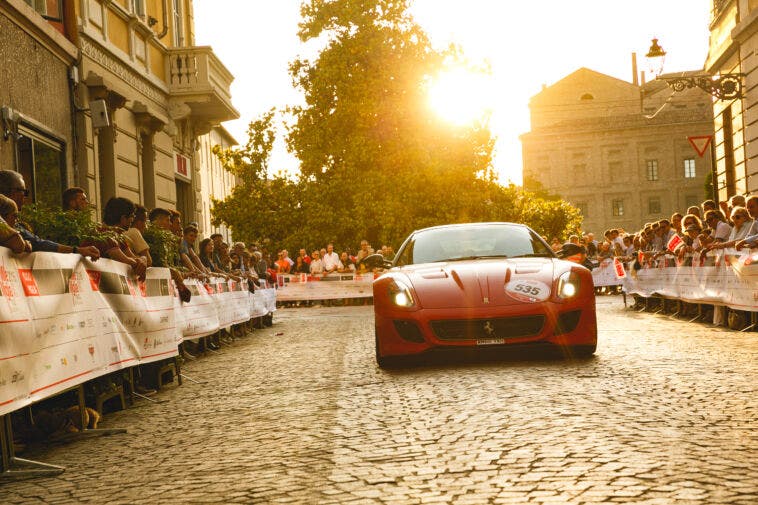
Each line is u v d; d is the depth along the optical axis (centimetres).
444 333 852
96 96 1628
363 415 624
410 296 868
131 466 518
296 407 686
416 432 547
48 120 1435
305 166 3372
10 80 1282
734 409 568
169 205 2136
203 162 5569
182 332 1067
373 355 1041
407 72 3250
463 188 3331
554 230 5862
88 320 658
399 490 410
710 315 1366
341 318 1973
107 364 697
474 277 884
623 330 1238
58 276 600
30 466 529
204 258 1486
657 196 9081
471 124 3372
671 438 488
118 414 740
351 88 3256
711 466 423
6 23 1270
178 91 2138
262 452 522
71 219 709
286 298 2812
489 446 492
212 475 471
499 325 845
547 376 755
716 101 2648
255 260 1980
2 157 1241
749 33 2250
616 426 526
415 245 1027
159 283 883
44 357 562
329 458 490
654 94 9244
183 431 625
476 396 669
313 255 2869
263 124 3450
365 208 3216
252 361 1100
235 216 3425
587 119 9262
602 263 2684
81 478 496
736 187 2467
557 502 374
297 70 3494
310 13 3403
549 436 507
